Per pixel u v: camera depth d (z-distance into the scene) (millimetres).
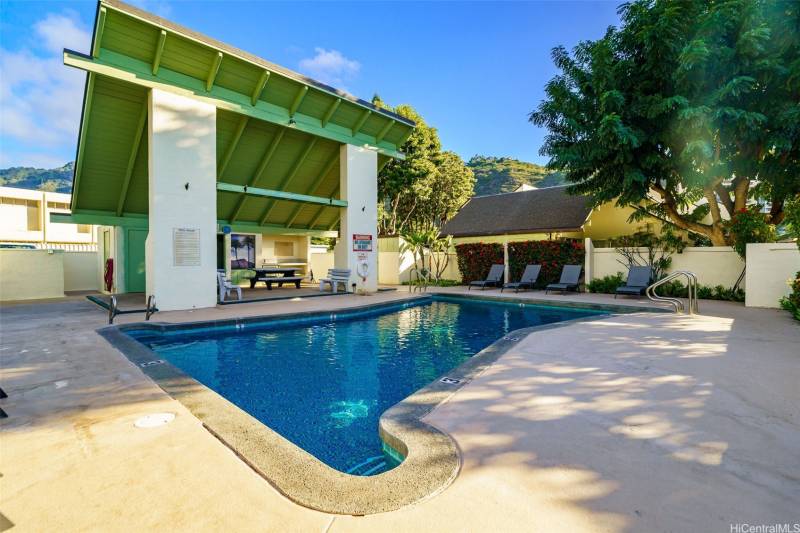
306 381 5469
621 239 15438
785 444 2742
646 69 12164
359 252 15328
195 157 10727
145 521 1971
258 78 11766
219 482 2332
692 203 15758
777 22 10609
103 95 10195
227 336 8203
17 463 2562
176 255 10328
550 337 6660
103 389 4043
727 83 10953
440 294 14922
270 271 17141
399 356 6773
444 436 2885
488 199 26438
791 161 11516
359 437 3711
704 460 2527
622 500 2098
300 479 2316
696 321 8242
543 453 2635
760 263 10602
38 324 8070
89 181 12281
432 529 1877
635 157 12930
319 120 14141
